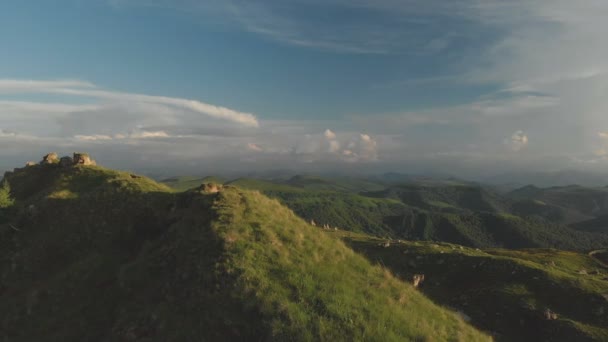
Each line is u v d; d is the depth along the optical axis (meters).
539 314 43.25
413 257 67.50
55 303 21.81
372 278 21.36
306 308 15.91
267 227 23.44
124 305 19.34
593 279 53.62
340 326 15.16
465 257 62.59
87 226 30.00
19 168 48.53
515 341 40.59
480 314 45.81
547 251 103.19
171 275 19.61
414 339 15.75
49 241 28.95
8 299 24.02
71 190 37.00
